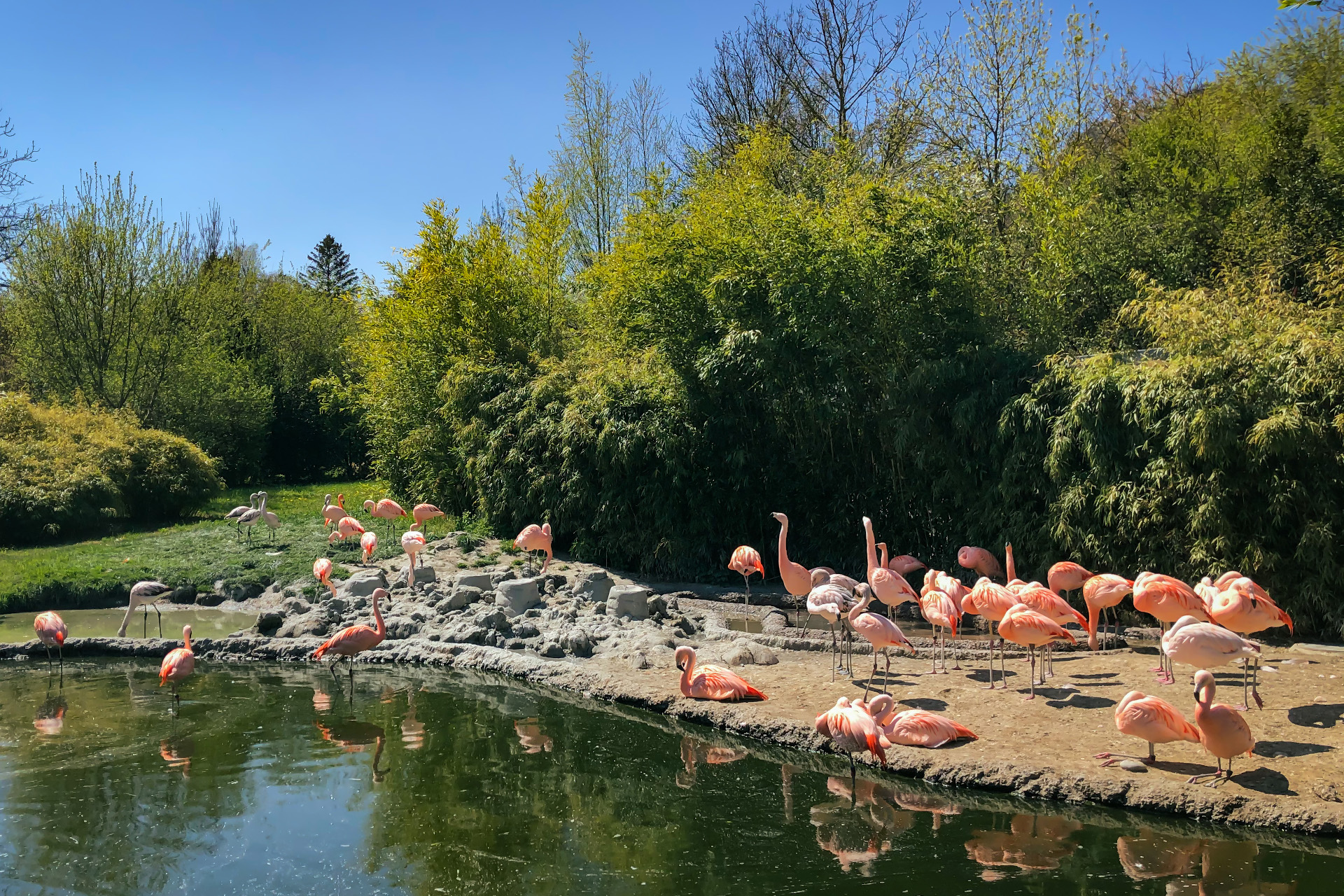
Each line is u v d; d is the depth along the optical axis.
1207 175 15.12
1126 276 13.34
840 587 9.67
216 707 8.57
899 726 6.71
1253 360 9.33
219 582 13.21
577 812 6.13
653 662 9.29
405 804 6.29
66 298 25.73
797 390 13.26
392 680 9.53
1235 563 9.31
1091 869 5.08
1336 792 5.43
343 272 59.84
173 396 27.89
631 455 13.51
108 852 5.54
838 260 11.99
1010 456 10.97
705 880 5.13
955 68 17.11
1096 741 6.52
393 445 20.14
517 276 18.92
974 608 7.93
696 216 13.81
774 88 24.34
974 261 12.72
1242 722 5.57
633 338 14.81
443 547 14.84
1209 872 4.98
